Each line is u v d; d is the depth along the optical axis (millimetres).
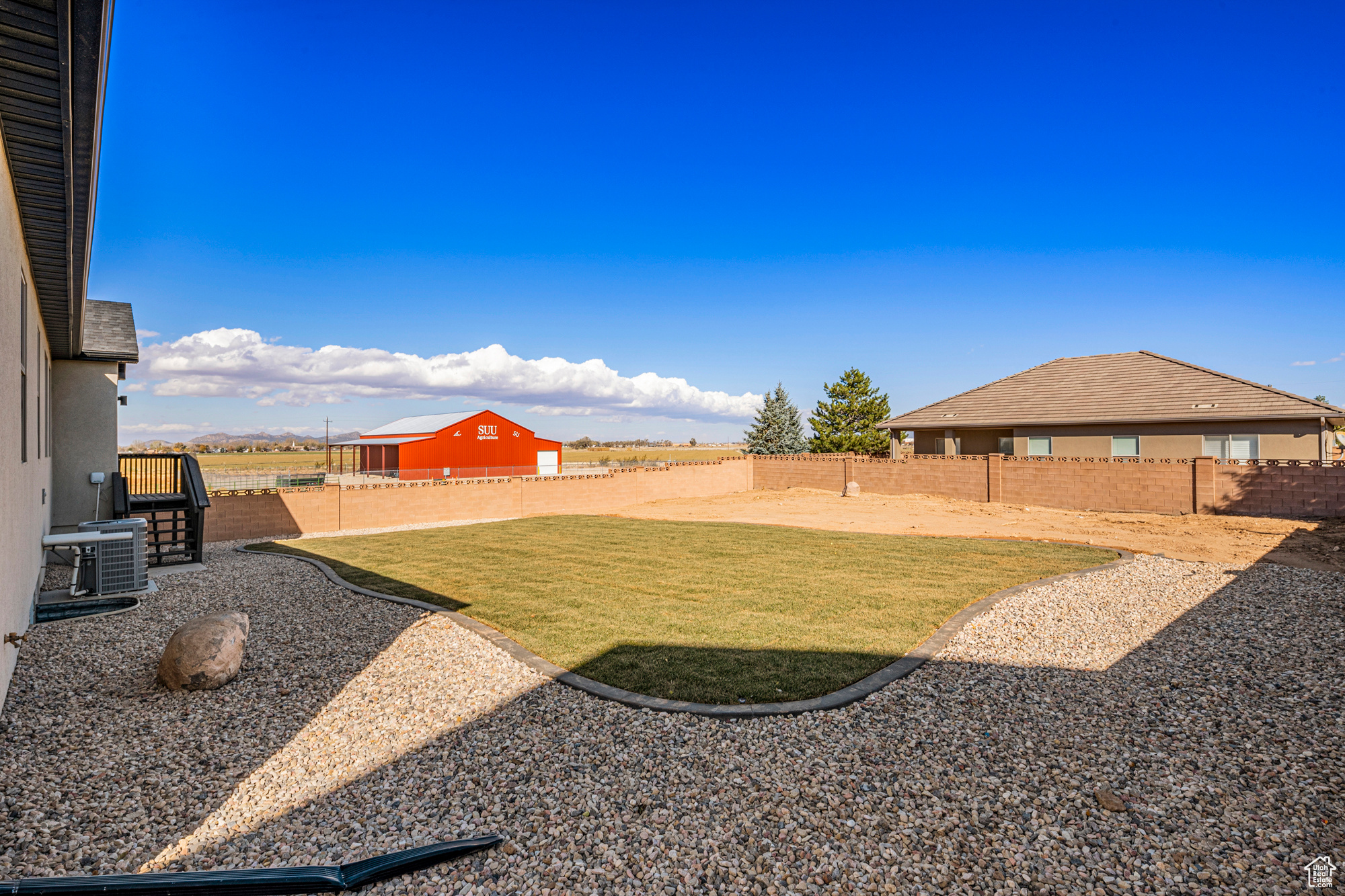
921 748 4195
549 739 4391
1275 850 3168
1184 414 18984
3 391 4773
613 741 4344
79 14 3047
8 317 4969
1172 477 16344
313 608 7715
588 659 5875
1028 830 3340
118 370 11703
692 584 8977
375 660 5969
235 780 3922
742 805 3584
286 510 15898
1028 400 23422
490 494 19234
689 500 23281
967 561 10453
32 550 7461
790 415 40750
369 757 4195
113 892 2852
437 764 4086
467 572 10000
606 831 3361
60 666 5723
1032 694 5043
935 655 5918
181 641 5285
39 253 6488
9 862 3094
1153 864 3074
